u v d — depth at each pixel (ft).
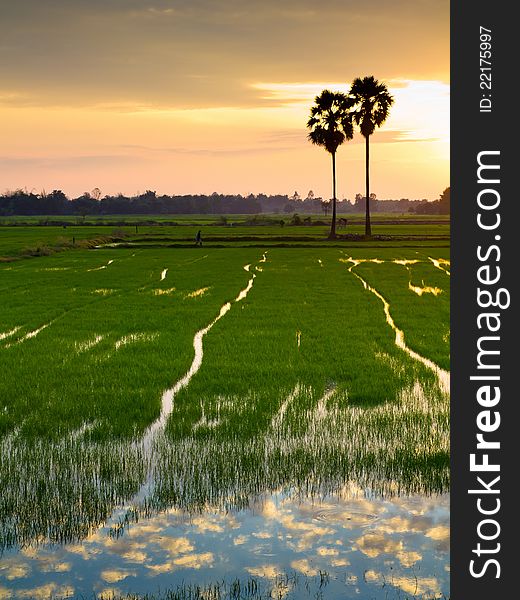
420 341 69.36
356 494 32.37
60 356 61.82
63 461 36.17
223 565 26.27
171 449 37.91
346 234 304.91
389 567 26.23
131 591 24.63
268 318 85.20
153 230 378.73
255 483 33.45
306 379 53.52
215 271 150.51
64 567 26.18
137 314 87.30
